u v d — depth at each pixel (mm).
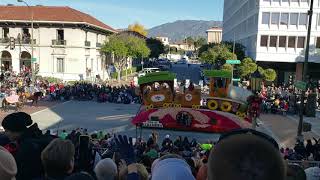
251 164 1384
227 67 50094
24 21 55406
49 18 55812
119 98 41219
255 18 56875
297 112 36969
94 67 62188
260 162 1388
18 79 47344
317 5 52688
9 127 3857
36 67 53969
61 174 2764
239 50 60812
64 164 2752
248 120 22812
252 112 21500
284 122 33094
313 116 36062
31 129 3971
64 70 56812
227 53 58031
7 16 56188
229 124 22094
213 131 22750
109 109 37125
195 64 121062
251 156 1397
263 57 55281
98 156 6898
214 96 23844
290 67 56250
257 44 55406
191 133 25516
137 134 26234
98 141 17141
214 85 23812
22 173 3420
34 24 56281
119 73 63188
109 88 43125
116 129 28484
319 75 54500
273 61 55250
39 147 3537
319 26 52938
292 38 54062
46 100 41875
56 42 56250
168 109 23906
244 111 23219
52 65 56938
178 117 23359
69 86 44375
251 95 21984
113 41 62031
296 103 37250
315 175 4121
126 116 33656
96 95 42938
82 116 33188
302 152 18531
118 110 36656
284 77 56656
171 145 17969
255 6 56781
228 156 1415
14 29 57094
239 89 23641
